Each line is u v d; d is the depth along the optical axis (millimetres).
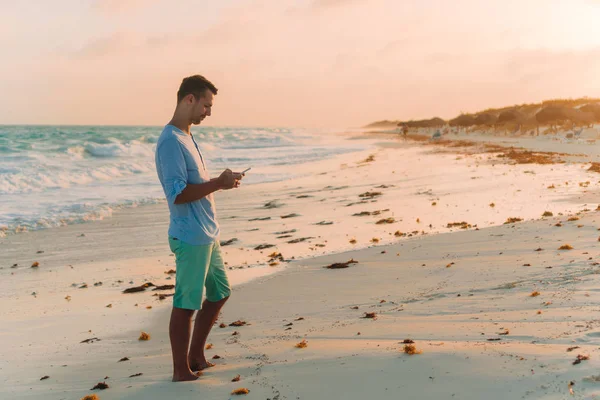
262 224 12492
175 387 3332
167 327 5758
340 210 13617
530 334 3389
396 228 10641
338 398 2730
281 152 40781
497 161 24250
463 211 11742
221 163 31391
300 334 4527
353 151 41844
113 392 3457
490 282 5457
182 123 3574
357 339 4008
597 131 46094
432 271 6492
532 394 2400
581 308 3941
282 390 2959
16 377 4332
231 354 4098
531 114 78875
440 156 31203
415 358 3088
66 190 19469
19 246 11344
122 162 28266
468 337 3545
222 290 3842
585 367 2566
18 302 7312
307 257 8773
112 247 11039
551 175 16953
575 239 6953
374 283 6391
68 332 5832
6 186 19484
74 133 60188
